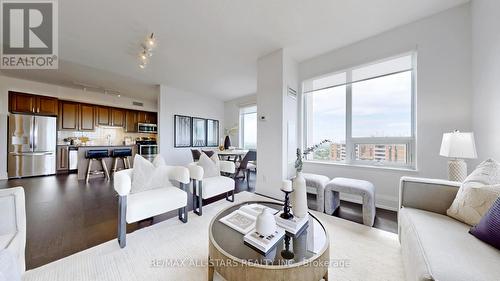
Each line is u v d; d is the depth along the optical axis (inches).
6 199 46.4
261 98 133.5
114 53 126.6
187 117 217.9
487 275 30.5
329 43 116.8
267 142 129.4
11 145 174.2
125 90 220.2
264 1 81.6
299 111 142.7
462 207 50.1
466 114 83.8
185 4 82.9
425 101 93.7
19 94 178.2
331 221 87.4
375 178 109.0
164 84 195.9
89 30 101.2
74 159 215.8
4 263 29.8
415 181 63.9
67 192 130.3
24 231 48.3
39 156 187.5
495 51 66.4
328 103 133.0
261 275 37.0
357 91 119.4
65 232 75.5
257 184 133.5
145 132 282.4
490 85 69.6
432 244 39.6
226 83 192.2
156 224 83.0
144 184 81.4
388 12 90.0
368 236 73.7
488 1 70.4
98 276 51.7
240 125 247.8
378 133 111.7
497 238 37.7
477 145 78.1
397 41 101.7
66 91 209.3
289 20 94.9
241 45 118.6
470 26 83.1
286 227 51.7
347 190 89.8
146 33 104.7
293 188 58.7
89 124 229.8
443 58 89.4
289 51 126.4
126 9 85.6
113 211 97.0
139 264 57.0
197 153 171.3
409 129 101.7
